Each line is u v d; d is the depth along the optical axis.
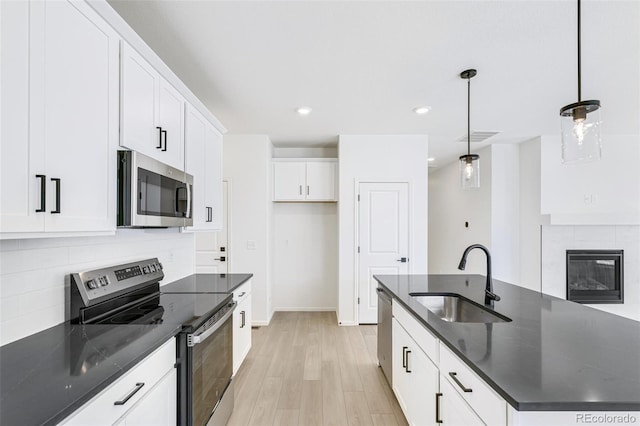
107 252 1.82
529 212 4.59
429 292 2.31
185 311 1.75
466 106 3.21
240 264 4.21
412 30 1.93
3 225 0.92
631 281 4.41
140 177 1.55
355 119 3.63
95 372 1.01
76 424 0.86
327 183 4.51
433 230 7.13
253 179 4.22
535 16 1.79
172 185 1.94
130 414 1.10
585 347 1.24
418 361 1.78
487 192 4.91
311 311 4.81
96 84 1.32
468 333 1.41
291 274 4.85
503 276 4.77
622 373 1.02
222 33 1.96
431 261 7.22
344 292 4.21
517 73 2.49
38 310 1.37
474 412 1.13
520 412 0.89
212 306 1.87
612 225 4.42
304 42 2.06
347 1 1.67
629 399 0.87
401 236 4.24
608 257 4.39
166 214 1.86
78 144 1.22
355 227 4.22
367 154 4.23
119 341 1.27
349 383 2.64
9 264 1.25
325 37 2.01
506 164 4.79
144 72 1.68
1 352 1.16
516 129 4.04
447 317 2.30
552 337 1.35
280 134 4.22
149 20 1.83
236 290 2.57
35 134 1.03
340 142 4.21
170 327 1.45
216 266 4.23
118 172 1.49
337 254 4.67
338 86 2.74
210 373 1.75
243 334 2.83
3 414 0.78
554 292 4.37
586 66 2.37
